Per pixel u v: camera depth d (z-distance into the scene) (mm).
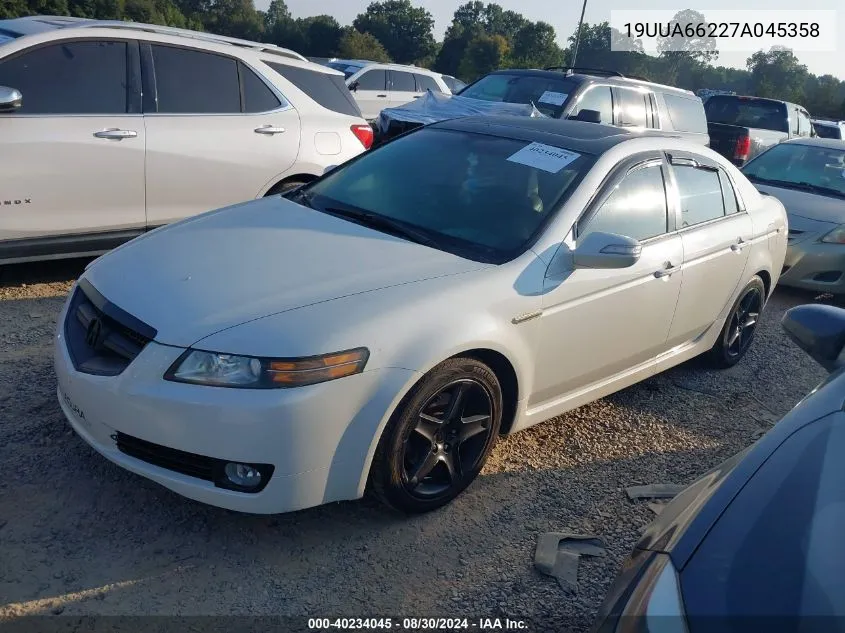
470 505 3395
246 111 6078
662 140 4414
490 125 4438
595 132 4324
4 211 4918
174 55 5707
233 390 2652
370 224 3721
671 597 1632
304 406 2672
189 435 2680
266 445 2670
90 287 3205
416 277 3162
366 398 2807
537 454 3916
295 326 2754
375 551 3018
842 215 7566
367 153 4523
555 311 3473
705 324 4773
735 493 1896
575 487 3650
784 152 9000
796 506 1793
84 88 5238
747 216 4957
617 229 3871
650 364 4402
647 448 4133
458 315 3062
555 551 3111
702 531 1801
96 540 2887
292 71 6500
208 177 5828
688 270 4285
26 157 4930
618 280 3768
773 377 5449
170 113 5633
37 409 3699
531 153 4031
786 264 7574
